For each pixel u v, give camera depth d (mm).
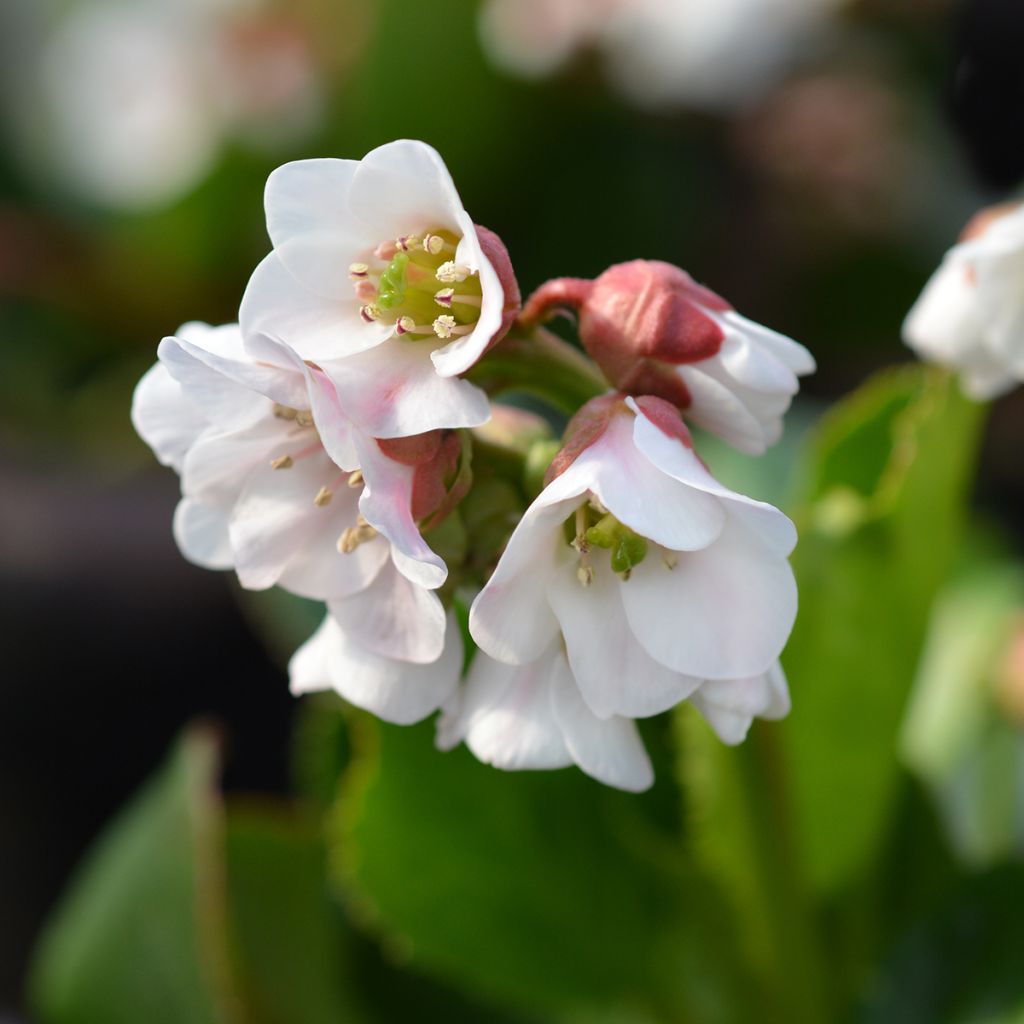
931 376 317
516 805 313
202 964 313
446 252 268
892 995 312
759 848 298
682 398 268
